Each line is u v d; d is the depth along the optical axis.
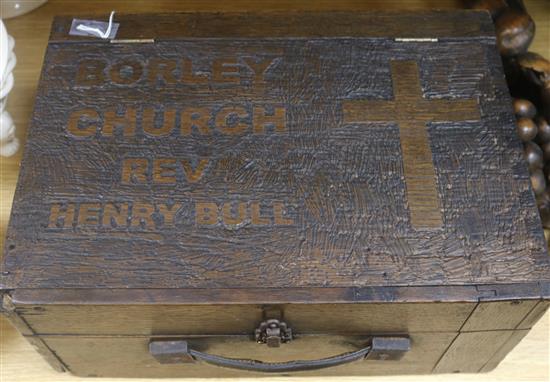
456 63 0.98
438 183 0.90
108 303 0.83
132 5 1.34
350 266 0.85
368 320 0.88
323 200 0.89
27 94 1.25
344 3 1.35
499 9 1.13
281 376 1.06
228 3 1.35
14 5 1.29
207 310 0.85
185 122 0.94
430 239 0.87
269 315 0.85
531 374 1.05
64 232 0.87
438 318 0.88
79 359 0.98
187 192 0.89
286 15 1.02
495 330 0.91
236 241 0.86
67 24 1.01
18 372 1.05
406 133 0.93
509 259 0.86
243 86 0.97
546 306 0.85
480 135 0.93
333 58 0.99
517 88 1.16
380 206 0.89
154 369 1.03
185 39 1.00
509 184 0.90
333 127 0.94
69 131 0.93
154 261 0.85
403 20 1.02
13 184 1.18
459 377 1.06
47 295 0.83
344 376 1.06
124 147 0.92
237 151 0.92
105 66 0.98
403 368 1.03
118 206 0.88
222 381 1.07
